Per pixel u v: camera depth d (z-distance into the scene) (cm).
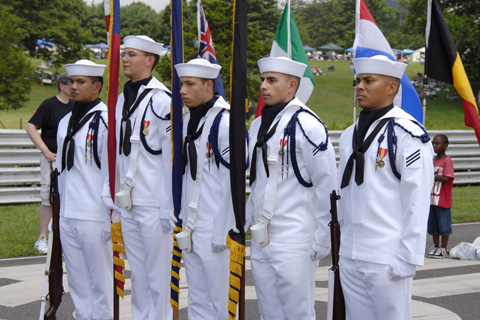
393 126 404
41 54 7506
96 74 585
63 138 590
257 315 653
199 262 512
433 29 866
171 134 518
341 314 428
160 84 560
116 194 550
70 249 588
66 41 7250
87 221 572
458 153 1769
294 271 450
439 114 6178
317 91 7056
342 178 419
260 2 6525
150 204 545
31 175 1326
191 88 499
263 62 462
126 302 688
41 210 911
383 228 402
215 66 505
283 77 456
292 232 451
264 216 454
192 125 510
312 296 465
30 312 655
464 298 711
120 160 561
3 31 4769
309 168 448
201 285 515
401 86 824
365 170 407
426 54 873
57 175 585
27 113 5353
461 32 5691
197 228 505
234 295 468
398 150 399
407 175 393
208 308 517
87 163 578
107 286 584
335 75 8238
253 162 464
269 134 455
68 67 583
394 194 402
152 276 555
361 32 848
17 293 719
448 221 938
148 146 545
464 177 1766
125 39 559
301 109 456
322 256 446
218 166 497
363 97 412
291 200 452
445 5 6241
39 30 7169
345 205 420
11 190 1276
